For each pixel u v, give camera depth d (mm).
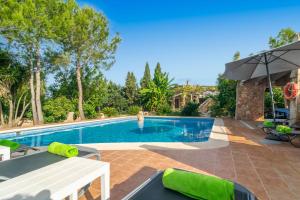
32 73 14023
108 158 5082
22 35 12023
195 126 14352
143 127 14328
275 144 6602
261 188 3428
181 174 2371
